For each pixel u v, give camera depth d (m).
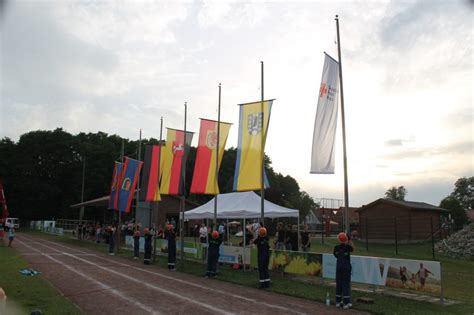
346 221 13.27
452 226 42.22
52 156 87.06
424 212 44.56
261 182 17.48
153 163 26.84
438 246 31.91
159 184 26.41
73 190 85.81
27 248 32.12
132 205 46.22
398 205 43.62
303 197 93.25
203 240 26.11
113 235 29.78
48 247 34.41
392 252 31.11
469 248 27.61
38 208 85.75
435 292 11.99
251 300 12.29
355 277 14.08
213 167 20.77
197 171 20.62
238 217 23.89
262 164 17.53
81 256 26.45
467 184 108.06
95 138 98.62
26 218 84.62
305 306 11.62
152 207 36.78
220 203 26.19
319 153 14.00
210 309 10.84
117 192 29.47
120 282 15.34
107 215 69.44
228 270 19.36
